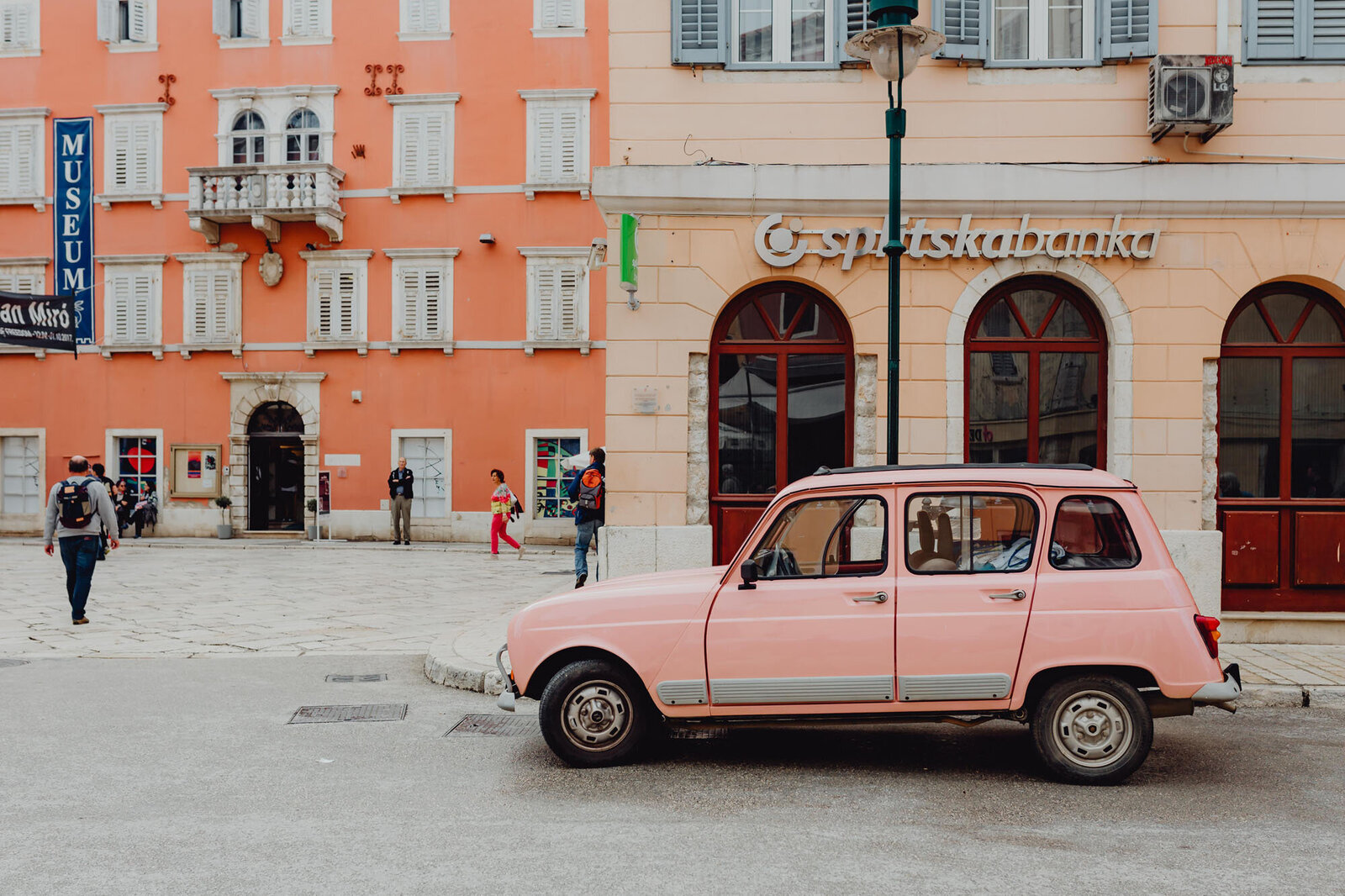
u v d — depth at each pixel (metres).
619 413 10.21
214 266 23.30
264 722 6.94
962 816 4.95
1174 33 10.13
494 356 22.59
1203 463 9.89
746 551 5.77
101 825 4.79
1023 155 10.17
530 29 22.44
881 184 10.01
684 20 10.41
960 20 10.15
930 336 10.05
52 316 21.31
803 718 5.65
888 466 5.88
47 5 23.83
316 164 22.38
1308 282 9.95
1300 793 5.36
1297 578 9.80
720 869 4.22
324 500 23.02
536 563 18.50
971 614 5.53
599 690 5.82
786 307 10.42
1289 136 9.97
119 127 23.56
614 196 10.09
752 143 10.38
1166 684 5.44
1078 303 10.23
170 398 23.50
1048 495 5.67
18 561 18.44
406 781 5.56
